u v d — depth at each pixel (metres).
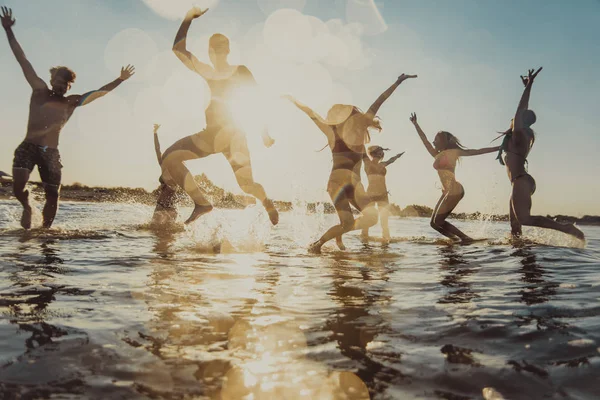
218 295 2.92
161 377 1.65
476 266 4.36
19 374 1.64
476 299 2.92
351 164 5.94
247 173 5.83
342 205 5.83
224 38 5.73
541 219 6.82
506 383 1.62
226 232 6.87
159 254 4.74
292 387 1.58
